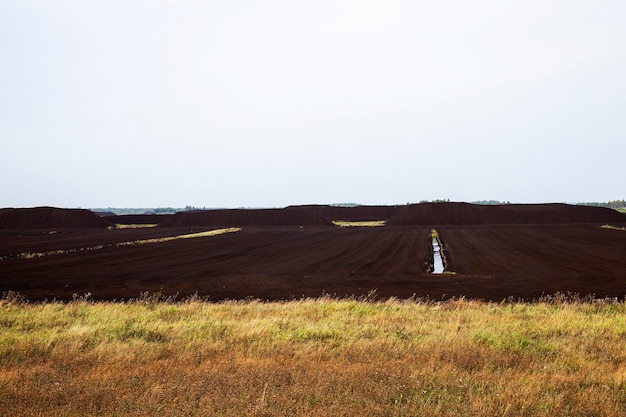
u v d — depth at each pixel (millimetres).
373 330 11836
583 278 27609
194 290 24469
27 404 6230
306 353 9148
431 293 23266
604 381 7039
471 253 42469
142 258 39406
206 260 38031
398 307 16812
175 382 6992
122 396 6473
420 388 6609
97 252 44656
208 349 9633
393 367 7727
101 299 21812
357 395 6246
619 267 32062
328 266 34312
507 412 5637
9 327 13258
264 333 11258
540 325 12461
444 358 8609
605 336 10883
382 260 38094
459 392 6453
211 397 6250
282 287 25406
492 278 28141
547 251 43375
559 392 6551
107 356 9180
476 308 16906
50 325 13570
